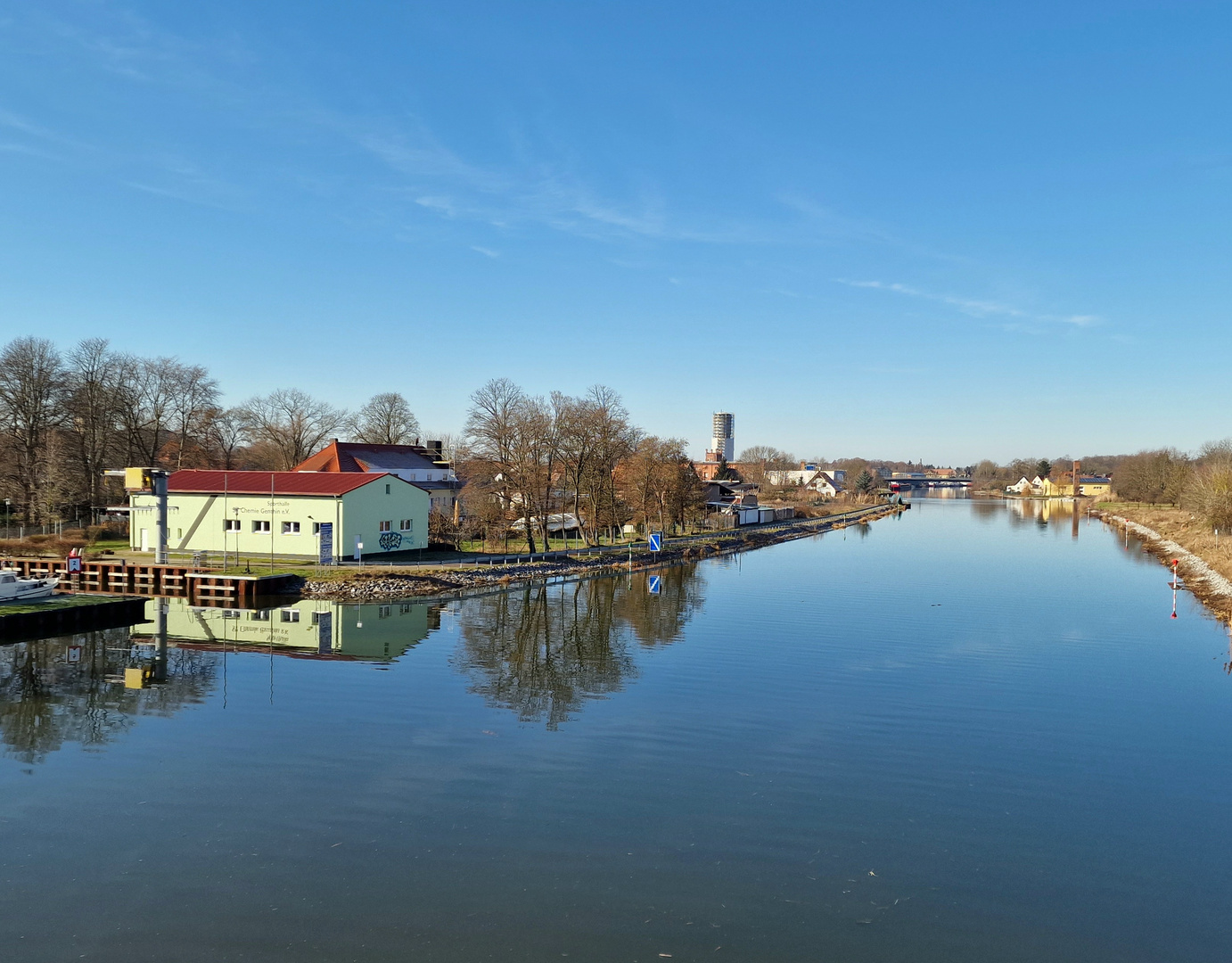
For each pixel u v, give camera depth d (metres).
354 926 14.42
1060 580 61.16
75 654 36.53
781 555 81.50
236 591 50.88
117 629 42.72
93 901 15.28
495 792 20.56
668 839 18.06
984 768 22.77
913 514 166.12
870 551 84.94
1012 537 104.56
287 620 45.06
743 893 15.80
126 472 55.16
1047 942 14.41
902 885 16.30
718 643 38.69
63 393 78.88
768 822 19.05
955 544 94.00
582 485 81.44
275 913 14.84
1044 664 34.69
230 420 99.56
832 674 32.84
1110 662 35.28
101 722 26.19
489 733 25.20
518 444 70.44
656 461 92.19
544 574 62.19
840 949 14.02
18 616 39.94
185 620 45.19
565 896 15.56
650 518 94.62
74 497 77.69
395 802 19.84
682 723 26.36
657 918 14.86
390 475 64.38
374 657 35.75
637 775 21.84
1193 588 56.38
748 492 161.38
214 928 14.33
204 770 22.02
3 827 18.44
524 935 14.21
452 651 37.03
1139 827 19.14
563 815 19.23
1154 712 28.11
